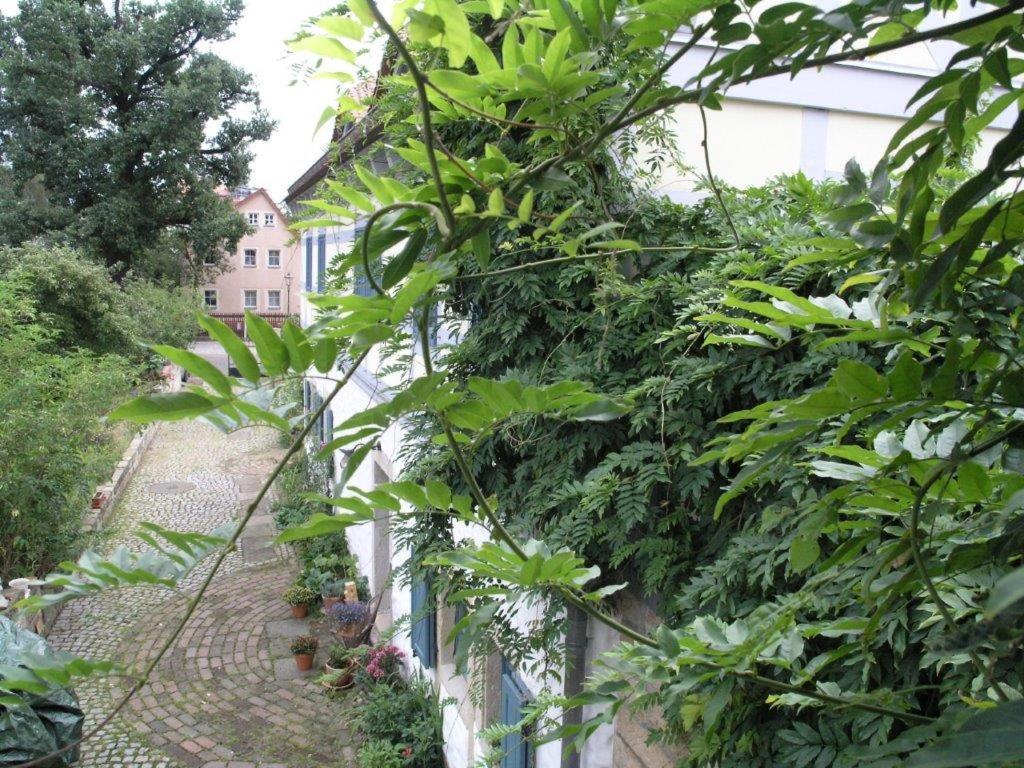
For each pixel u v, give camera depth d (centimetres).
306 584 933
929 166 86
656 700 167
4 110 2072
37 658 84
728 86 80
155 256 2398
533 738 122
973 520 105
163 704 700
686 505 264
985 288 101
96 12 2144
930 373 84
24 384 818
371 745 596
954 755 54
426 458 343
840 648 116
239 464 1590
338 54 79
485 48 83
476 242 85
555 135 96
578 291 298
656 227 297
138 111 2170
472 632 120
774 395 229
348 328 74
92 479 943
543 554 111
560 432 292
